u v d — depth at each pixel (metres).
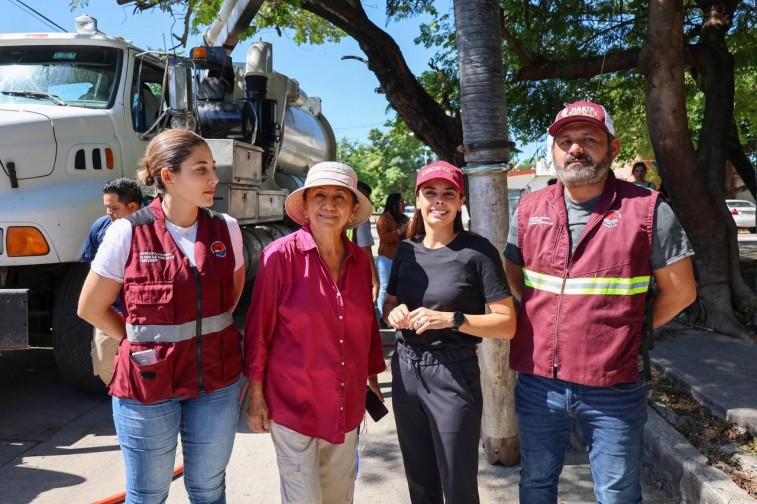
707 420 3.94
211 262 2.40
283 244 2.52
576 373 2.38
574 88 10.24
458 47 3.60
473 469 2.63
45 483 3.70
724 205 6.42
